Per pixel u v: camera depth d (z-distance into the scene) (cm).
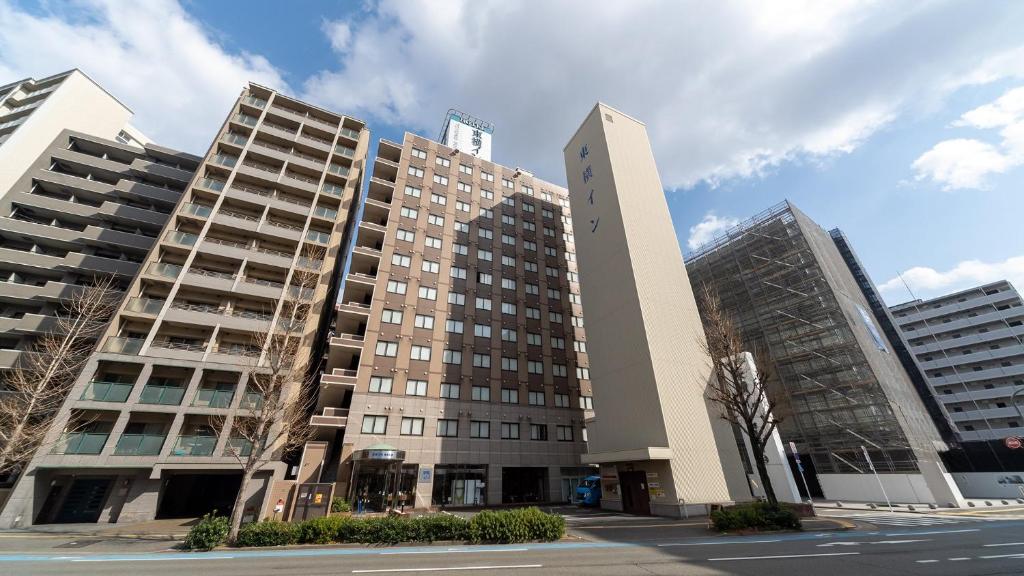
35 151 3644
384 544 1381
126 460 2267
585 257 3622
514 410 3606
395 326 3447
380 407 3095
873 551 1230
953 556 1145
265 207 3472
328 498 1833
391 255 3738
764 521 1647
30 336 2884
